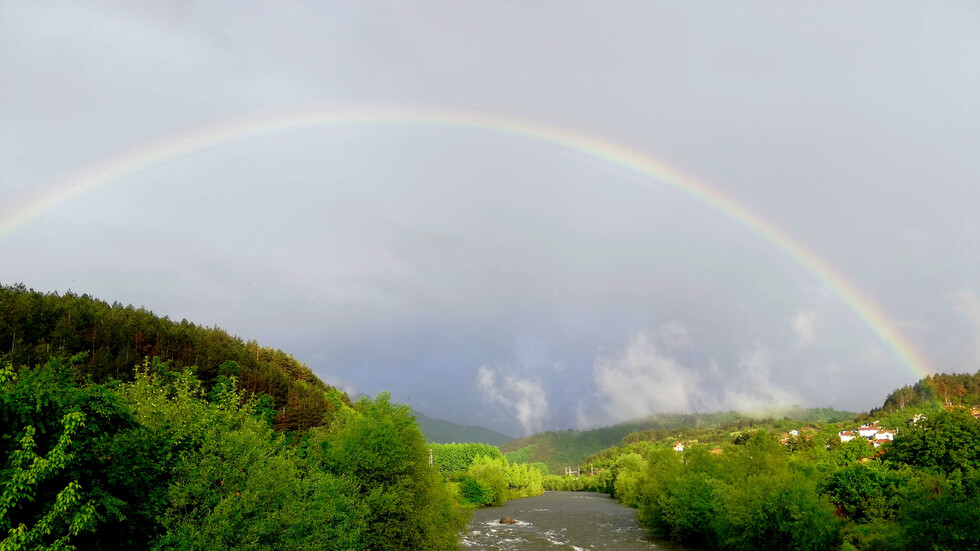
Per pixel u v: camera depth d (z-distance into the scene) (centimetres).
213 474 2766
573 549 7006
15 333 9956
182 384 3684
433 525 5294
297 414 12794
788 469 5603
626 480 14950
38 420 2177
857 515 5144
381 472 4853
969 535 3278
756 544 5184
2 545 1852
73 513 2108
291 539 3058
